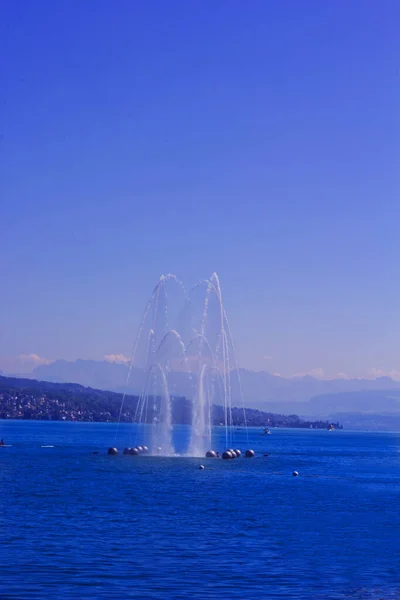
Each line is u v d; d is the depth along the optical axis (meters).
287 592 40.44
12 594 38.72
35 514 63.81
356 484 102.62
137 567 44.75
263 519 65.12
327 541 54.72
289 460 163.25
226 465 130.25
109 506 70.38
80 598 38.28
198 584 41.50
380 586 41.94
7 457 142.50
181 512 67.94
